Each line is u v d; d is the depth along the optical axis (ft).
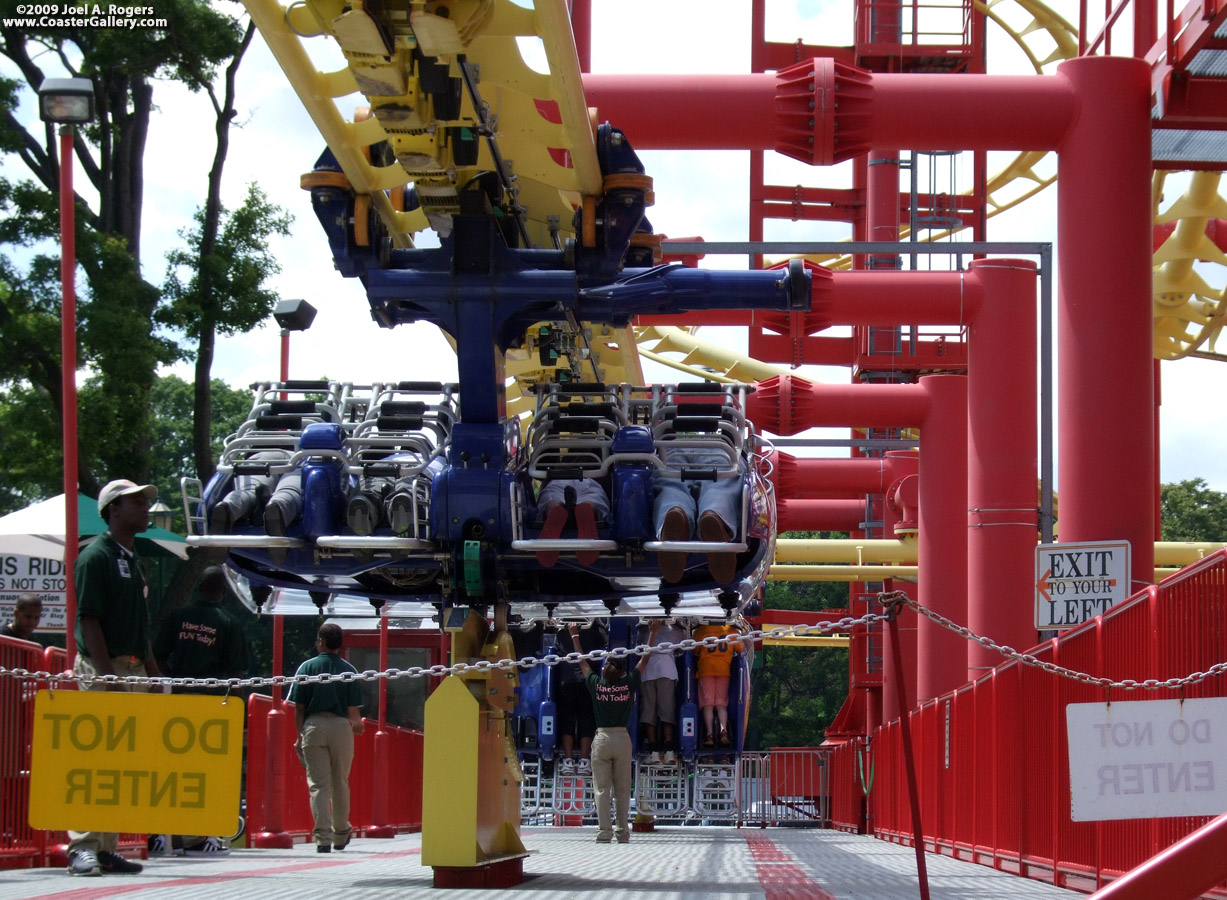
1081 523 72.79
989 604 90.53
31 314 136.98
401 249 42.47
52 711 34.58
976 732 64.13
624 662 75.92
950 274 93.50
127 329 138.21
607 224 41.70
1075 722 31.48
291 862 52.03
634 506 40.24
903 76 75.82
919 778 85.05
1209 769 31.01
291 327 93.15
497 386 41.70
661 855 61.11
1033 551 91.40
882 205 138.10
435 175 40.22
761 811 134.21
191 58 144.97
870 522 155.84
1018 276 93.30
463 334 41.27
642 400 43.86
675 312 42.32
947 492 110.63
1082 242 74.54
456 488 40.16
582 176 41.09
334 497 41.01
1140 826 37.19
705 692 109.09
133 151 158.92
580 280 41.96
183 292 151.84
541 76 38.52
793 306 41.86
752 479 42.14
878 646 149.69
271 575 46.39
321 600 50.52
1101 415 73.05
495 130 40.09
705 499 40.42
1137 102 74.95
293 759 71.46
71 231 65.67
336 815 62.49
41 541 94.38
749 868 51.75
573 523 41.01
